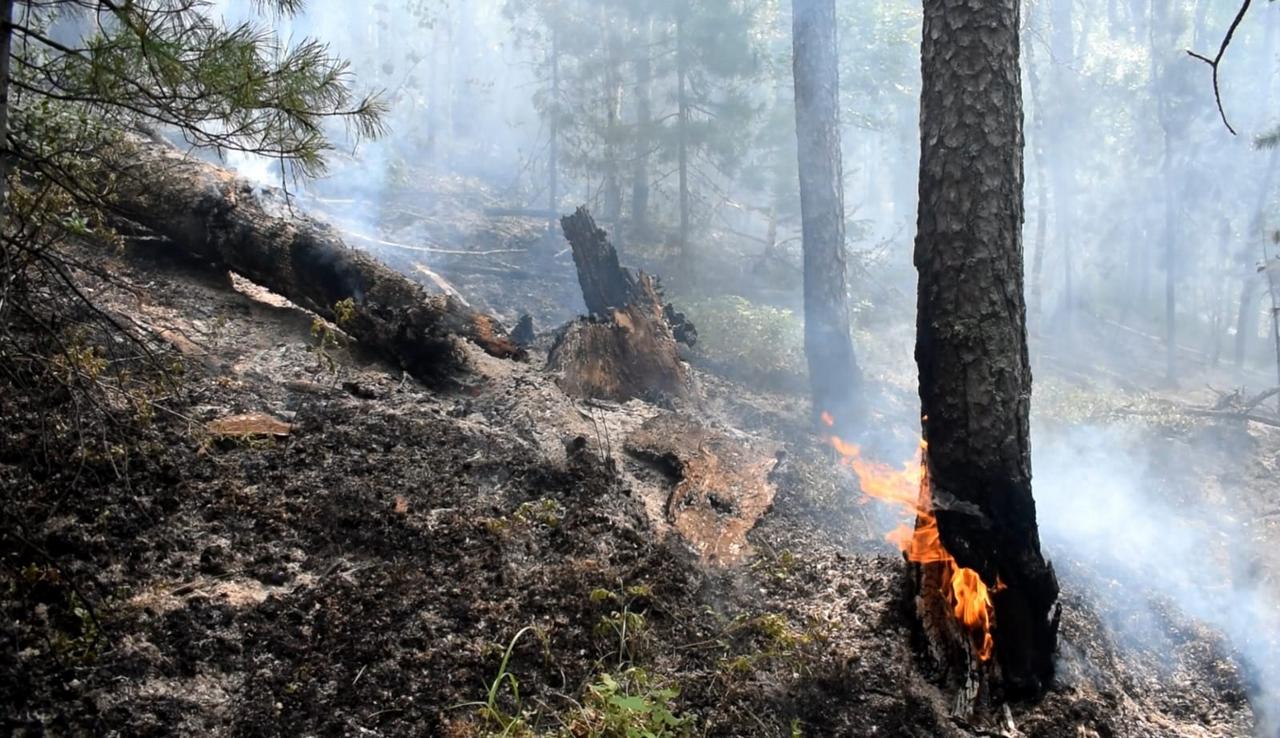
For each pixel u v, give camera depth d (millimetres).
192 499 4590
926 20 4680
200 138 3893
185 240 6590
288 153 3930
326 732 3582
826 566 5371
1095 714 4438
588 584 4598
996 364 4457
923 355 4648
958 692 4430
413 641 4078
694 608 4688
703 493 5824
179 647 3768
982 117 4496
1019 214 4590
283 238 6484
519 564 4707
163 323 5930
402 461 5305
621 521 5234
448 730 3689
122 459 4531
